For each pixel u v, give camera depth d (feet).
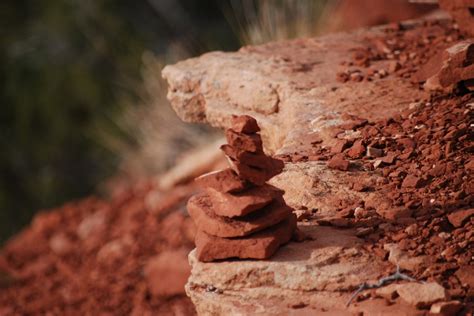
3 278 29.96
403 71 22.08
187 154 35.78
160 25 54.13
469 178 17.33
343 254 15.48
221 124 22.50
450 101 20.30
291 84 21.62
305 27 34.09
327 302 14.79
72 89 51.57
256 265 15.31
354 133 19.31
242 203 15.37
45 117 51.96
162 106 38.50
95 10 53.42
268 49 24.54
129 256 28.60
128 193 32.60
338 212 16.81
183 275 26.13
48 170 51.57
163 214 29.78
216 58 23.70
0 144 52.13
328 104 20.77
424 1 26.78
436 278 14.87
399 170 17.78
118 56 52.19
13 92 52.49
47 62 52.65
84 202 33.86
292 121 20.42
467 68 20.07
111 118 48.34
